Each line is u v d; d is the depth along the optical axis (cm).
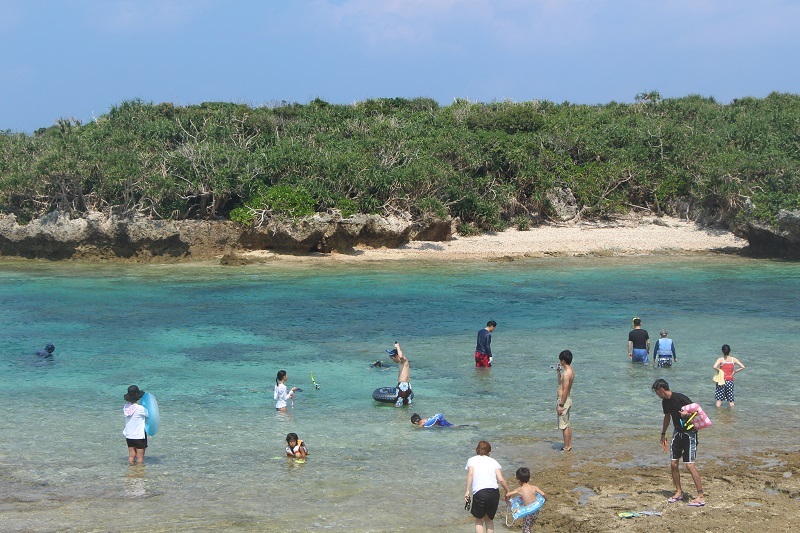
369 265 5378
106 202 5947
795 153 7006
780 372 2508
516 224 6900
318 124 7925
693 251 6078
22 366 2625
